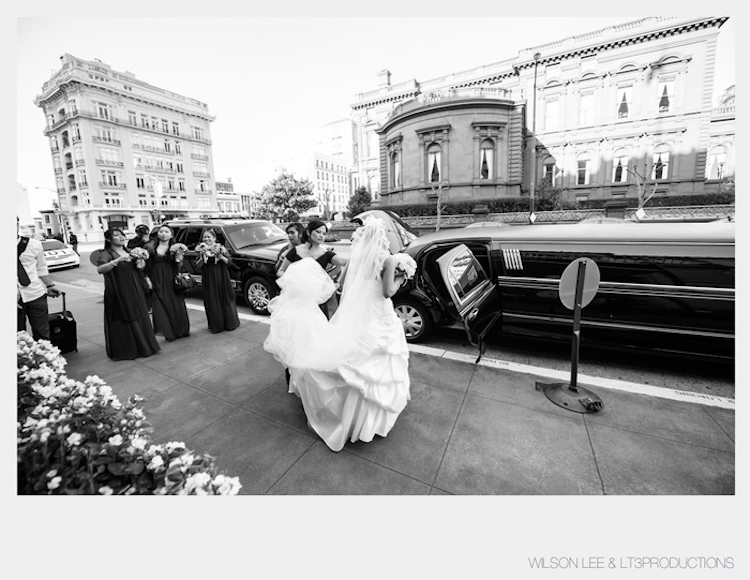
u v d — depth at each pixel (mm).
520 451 2531
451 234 4633
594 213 21906
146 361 4250
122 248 4262
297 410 3146
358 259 2707
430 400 3229
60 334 4336
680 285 3402
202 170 60562
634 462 2396
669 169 25922
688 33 24328
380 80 38719
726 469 2316
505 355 4238
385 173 29719
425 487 2221
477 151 24875
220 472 2387
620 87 26500
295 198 38375
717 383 3449
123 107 48875
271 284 6281
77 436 1479
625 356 4105
